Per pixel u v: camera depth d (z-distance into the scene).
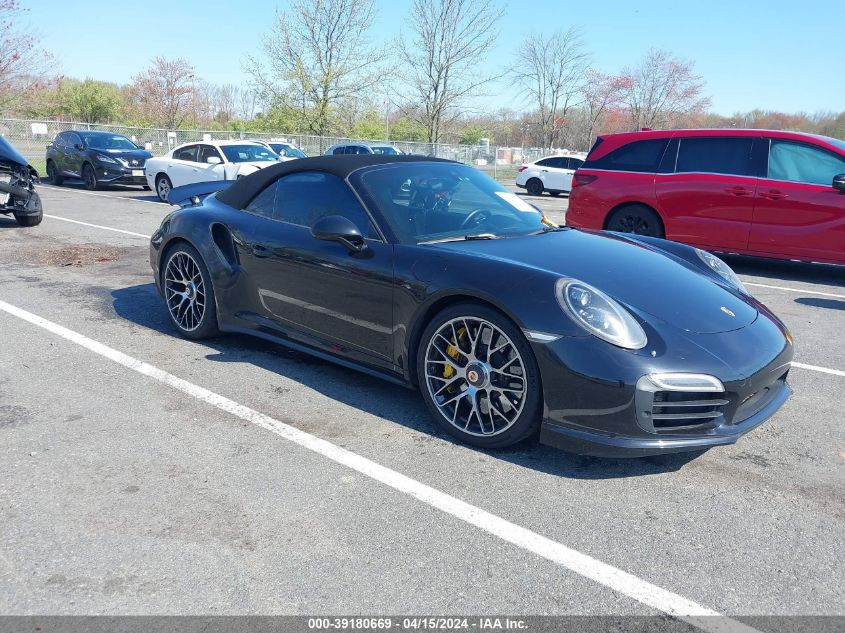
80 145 16.22
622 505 2.68
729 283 3.66
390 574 2.22
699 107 37.78
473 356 3.06
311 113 32.09
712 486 2.85
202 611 2.03
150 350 4.35
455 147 31.92
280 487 2.74
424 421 3.39
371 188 3.66
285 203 4.02
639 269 3.35
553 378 2.80
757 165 7.38
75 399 3.55
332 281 3.60
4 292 5.71
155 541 2.36
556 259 3.29
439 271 3.16
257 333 4.17
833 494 2.81
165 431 3.21
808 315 5.82
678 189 7.75
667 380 2.70
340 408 3.53
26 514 2.50
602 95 38.62
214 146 13.48
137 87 40.78
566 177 20.45
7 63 24.11
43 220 10.11
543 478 2.87
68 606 2.04
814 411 3.70
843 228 6.93
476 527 2.50
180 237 4.47
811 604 2.13
